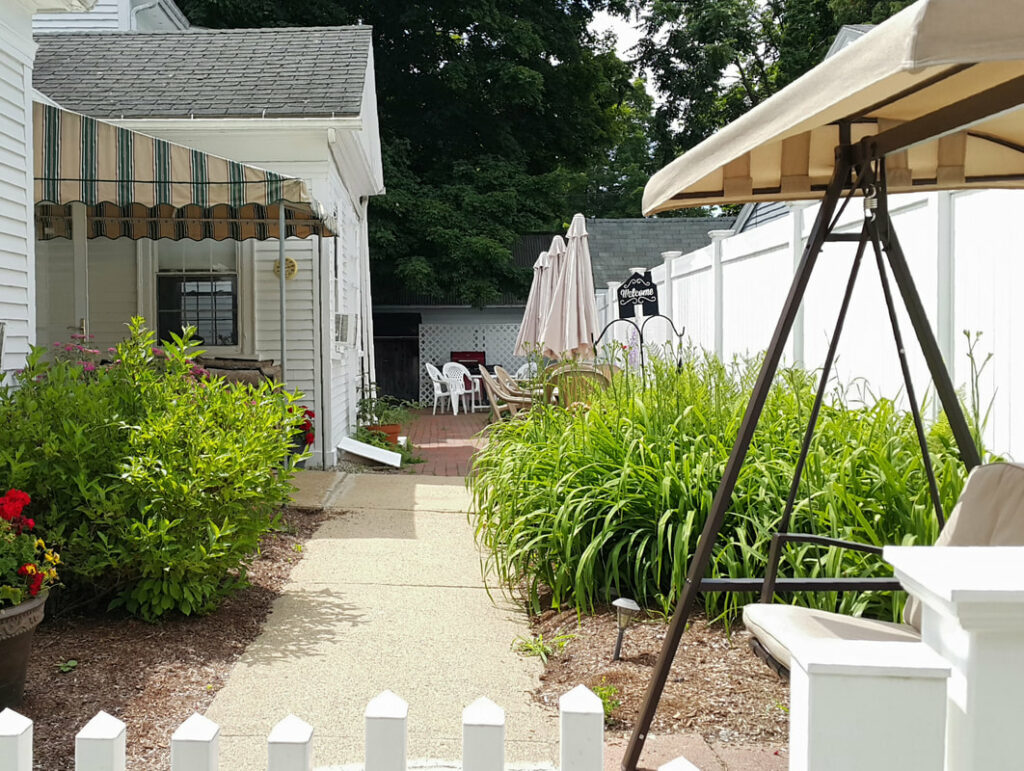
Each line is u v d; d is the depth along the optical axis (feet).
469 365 77.46
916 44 5.48
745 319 27.76
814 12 92.84
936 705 4.32
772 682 11.87
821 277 22.12
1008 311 15.08
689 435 17.13
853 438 15.76
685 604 8.96
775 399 18.17
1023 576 4.28
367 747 5.73
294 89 34.73
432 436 52.37
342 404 39.99
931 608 4.69
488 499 18.89
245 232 32.94
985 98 8.01
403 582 17.98
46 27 48.16
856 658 4.42
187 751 5.50
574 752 5.65
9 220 20.71
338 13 78.69
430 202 76.07
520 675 12.98
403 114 85.97
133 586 15.06
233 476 15.17
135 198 23.70
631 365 24.26
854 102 8.23
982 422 15.53
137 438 14.89
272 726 11.03
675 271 37.06
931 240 17.01
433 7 79.82
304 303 34.22
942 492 13.43
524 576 17.83
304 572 18.66
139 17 52.39
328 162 33.78
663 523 14.61
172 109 32.78
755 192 12.06
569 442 17.69
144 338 17.26
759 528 14.19
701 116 107.24
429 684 12.59
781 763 9.64
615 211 126.00
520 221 79.15
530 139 88.12
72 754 10.01
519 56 82.17
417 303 79.61
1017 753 4.26
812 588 9.59
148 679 12.48
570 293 36.09
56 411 15.48
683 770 4.97
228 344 34.86
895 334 10.34
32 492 14.79
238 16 75.97
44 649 13.55
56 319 35.09
